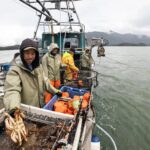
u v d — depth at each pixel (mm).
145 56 47500
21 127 2086
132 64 27141
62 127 2357
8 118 2115
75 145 2018
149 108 8555
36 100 2879
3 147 2090
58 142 2031
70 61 6699
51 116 2613
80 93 5008
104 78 15516
